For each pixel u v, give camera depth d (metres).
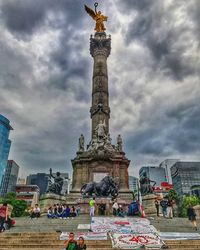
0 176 136.50
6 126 146.88
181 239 16.72
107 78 57.34
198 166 158.62
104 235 17.09
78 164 44.25
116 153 45.03
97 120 51.00
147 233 17.22
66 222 23.22
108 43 61.09
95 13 67.12
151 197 36.84
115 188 33.47
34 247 15.10
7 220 20.78
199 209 26.28
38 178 197.75
